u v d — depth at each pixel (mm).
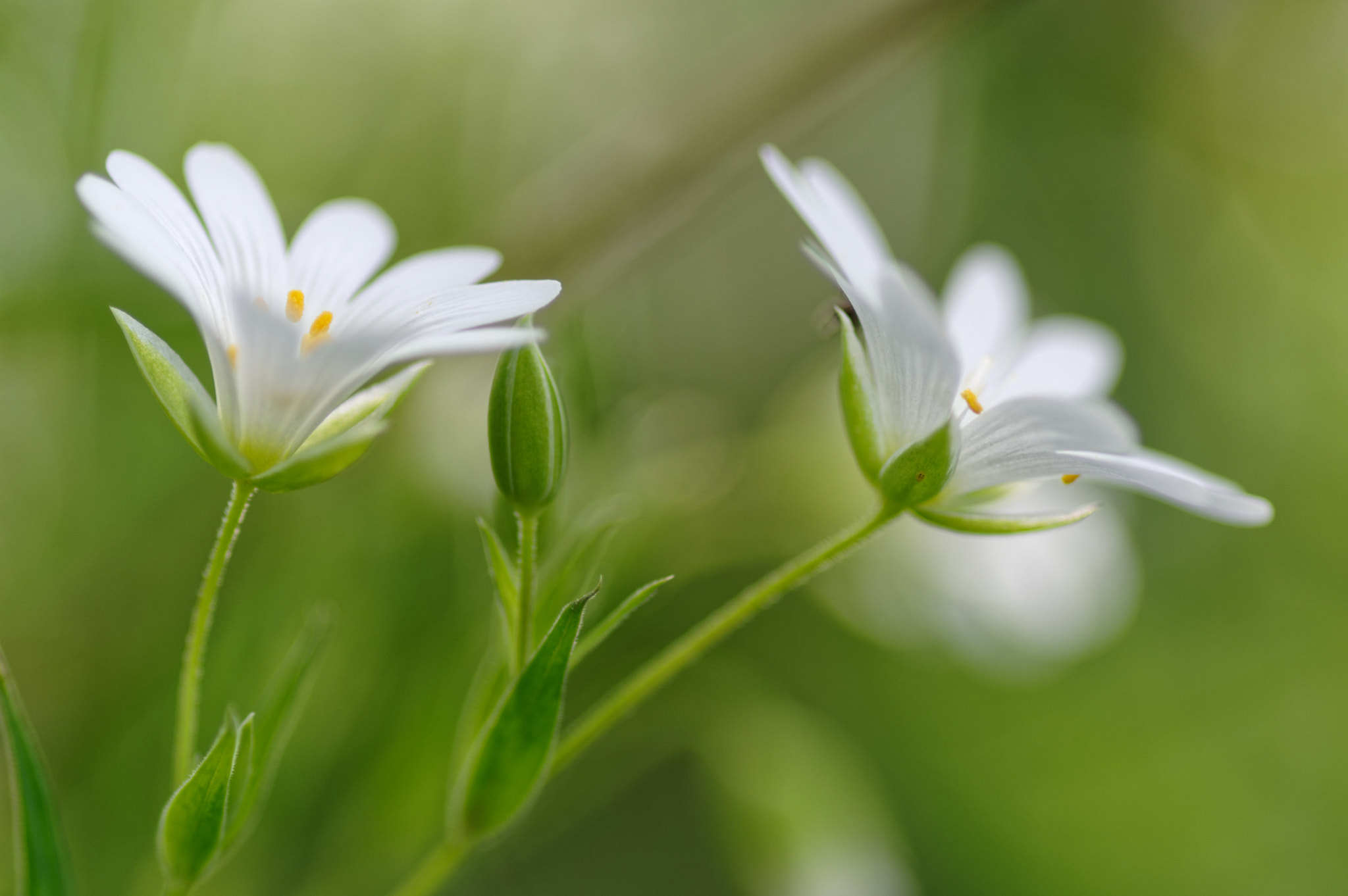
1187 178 428
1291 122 442
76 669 205
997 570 254
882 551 248
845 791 223
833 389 240
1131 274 412
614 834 292
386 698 202
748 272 334
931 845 323
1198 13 406
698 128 206
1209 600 407
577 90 278
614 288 209
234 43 218
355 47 231
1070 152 387
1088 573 263
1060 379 193
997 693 337
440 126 241
